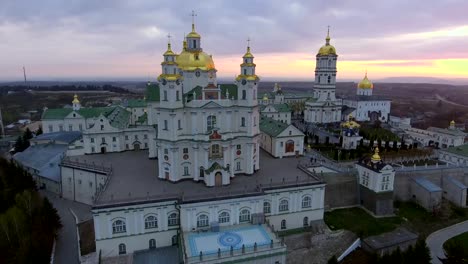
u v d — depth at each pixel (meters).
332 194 89.56
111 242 65.50
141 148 115.38
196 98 78.69
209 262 57.72
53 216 76.38
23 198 77.31
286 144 104.44
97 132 107.44
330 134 144.62
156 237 68.12
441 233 80.75
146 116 119.38
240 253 59.44
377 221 81.50
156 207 66.81
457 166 102.94
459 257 65.06
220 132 77.44
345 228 76.88
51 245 71.50
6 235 69.19
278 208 75.00
